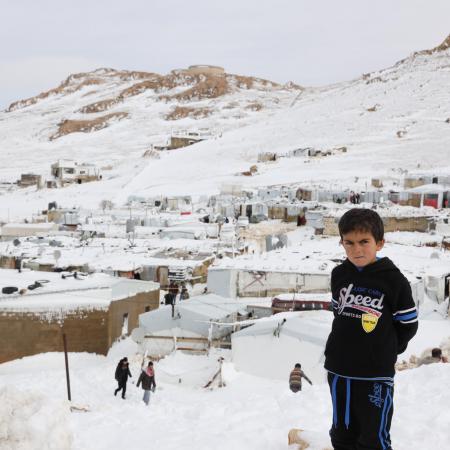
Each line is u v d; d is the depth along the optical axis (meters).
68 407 5.87
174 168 119.62
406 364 18.23
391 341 3.42
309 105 191.12
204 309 26.02
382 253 38.38
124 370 18.59
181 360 23.45
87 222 66.06
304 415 7.08
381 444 3.46
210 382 20.58
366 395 3.43
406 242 49.28
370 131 136.00
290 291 32.34
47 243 48.09
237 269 32.72
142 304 31.28
